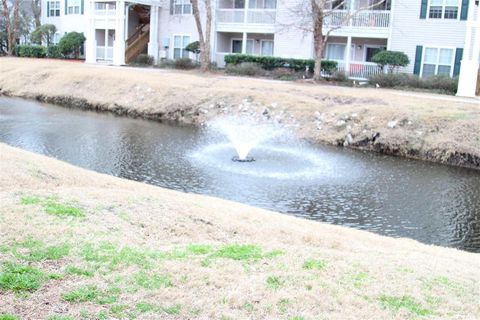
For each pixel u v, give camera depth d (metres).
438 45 29.06
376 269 5.82
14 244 5.36
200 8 37.03
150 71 32.31
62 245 5.45
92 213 6.80
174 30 38.75
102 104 25.59
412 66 29.94
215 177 13.42
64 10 45.47
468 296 5.28
